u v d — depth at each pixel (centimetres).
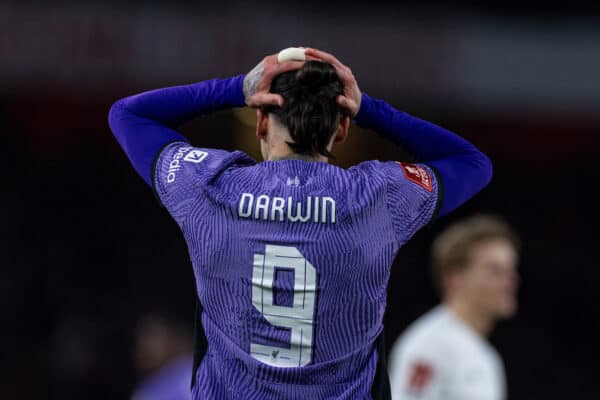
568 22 4284
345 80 642
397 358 1414
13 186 5078
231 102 680
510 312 1433
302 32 3841
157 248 5134
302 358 598
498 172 5572
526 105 4172
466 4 4844
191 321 4825
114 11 3675
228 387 607
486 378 1374
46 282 4778
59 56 3600
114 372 4381
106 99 4944
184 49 3719
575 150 5538
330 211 597
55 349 4388
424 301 5172
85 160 5231
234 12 3800
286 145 629
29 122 5097
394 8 4672
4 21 3544
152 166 649
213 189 612
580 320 5216
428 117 5156
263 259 596
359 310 607
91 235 5059
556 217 5569
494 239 1426
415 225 634
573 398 4878
